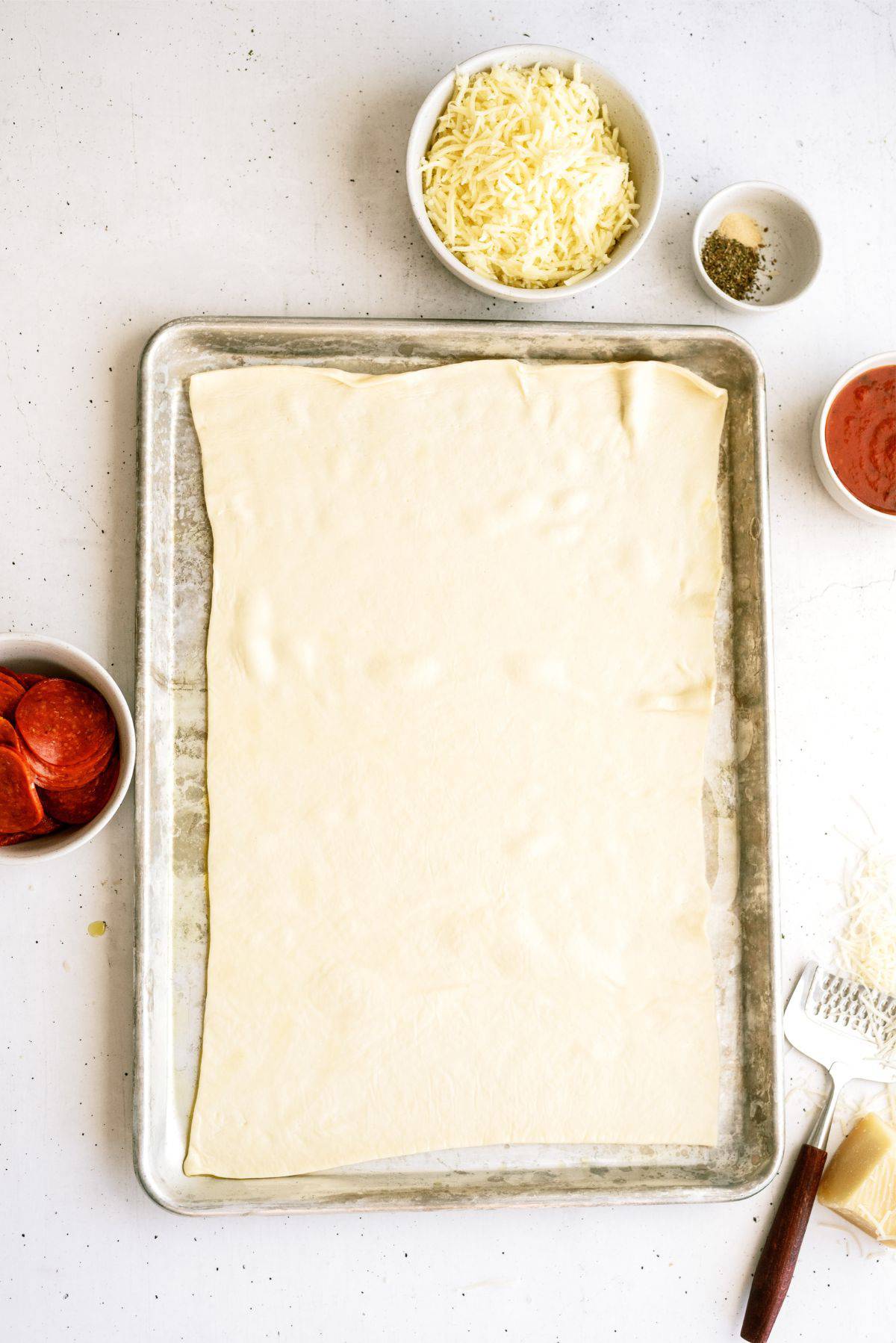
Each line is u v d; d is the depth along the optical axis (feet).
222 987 3.92
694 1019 4.03
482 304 4.31
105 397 4.18
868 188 4.50
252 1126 3.88
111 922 4.06
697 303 4.39
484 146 3.93
